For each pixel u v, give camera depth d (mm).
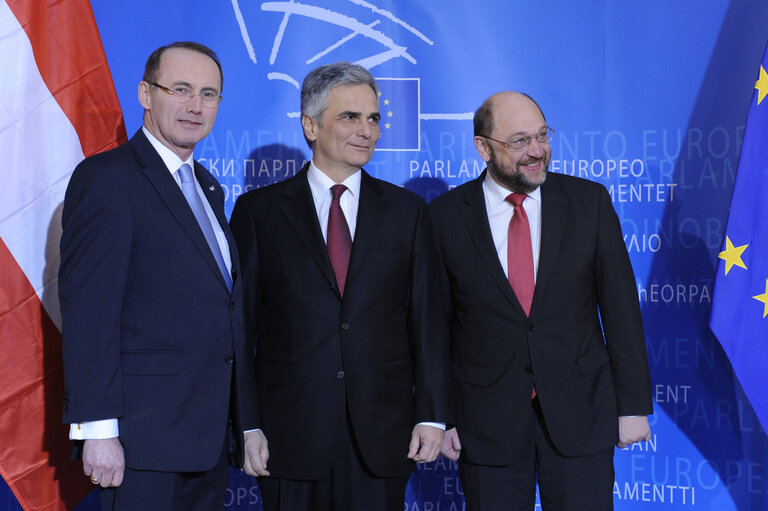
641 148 2865
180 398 1844
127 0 2893
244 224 2215
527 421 2180
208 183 2086
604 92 2873
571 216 2252
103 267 1757
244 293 2141
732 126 2822
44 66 2387
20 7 2348
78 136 2416
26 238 2314
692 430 2867
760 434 2828
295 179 2238
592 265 2244
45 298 2322
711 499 2861
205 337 1885
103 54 2486
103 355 1734
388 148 2924
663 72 2848
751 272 2494
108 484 1766
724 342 2508
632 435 2211
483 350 2229
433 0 2898
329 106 2119
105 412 1725
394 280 2139
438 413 2100
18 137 2326
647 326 2885
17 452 2277
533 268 2238
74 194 1811
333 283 2098
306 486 2113
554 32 2883
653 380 2881
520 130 2201
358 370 2074
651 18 2848
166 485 1852
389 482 2109
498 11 2891
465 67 2902
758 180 2496
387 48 2908
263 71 2912
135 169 1868
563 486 2188
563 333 2188
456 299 2293
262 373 2148
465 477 2273
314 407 2074
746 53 2811
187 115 1927
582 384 2186
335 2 2908
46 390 2312
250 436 2061
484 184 2365
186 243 1874
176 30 2900
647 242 2875
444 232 2311
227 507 2969
